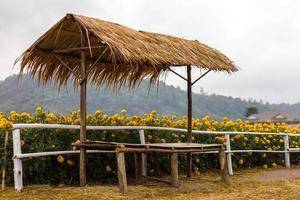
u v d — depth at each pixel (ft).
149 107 362.94
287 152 45.55
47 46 27.78
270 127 50.14
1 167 26.96
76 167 29.30
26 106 241.35
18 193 24.25
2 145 27.20
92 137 30.86
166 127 36.68
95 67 31.45
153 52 26.43
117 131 32.42
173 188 27.43
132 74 32.42
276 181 32.48
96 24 25.46
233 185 29.81
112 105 352.90
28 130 27.84
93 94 379.14
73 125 28.68
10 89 379.96
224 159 30.14
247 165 42.60
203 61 30.19
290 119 277.64
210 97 564.30
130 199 23.70
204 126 40.88
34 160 26.96
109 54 29.81
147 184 29.37
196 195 25.58
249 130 45.57
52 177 28.30
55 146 28.37
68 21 25.81
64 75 30.30
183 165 36.63
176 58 27.81
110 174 31.12
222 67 31.55
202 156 38.24
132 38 26.58
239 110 529.45
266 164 44.62
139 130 33.14
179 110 387.55
